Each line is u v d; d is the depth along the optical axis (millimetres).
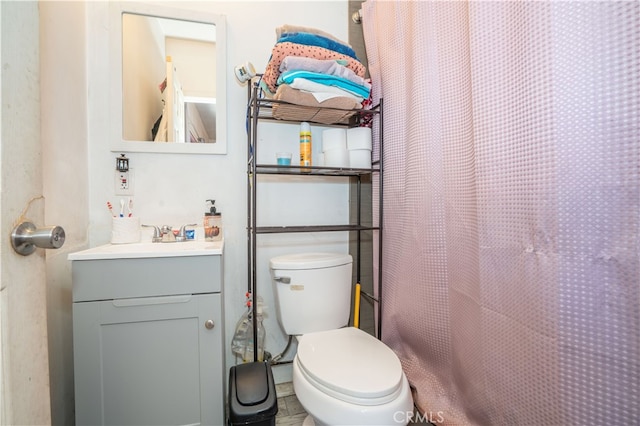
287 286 1182
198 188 1324
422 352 1148
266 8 1413
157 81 1276
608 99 557
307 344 1032
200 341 938
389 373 837
